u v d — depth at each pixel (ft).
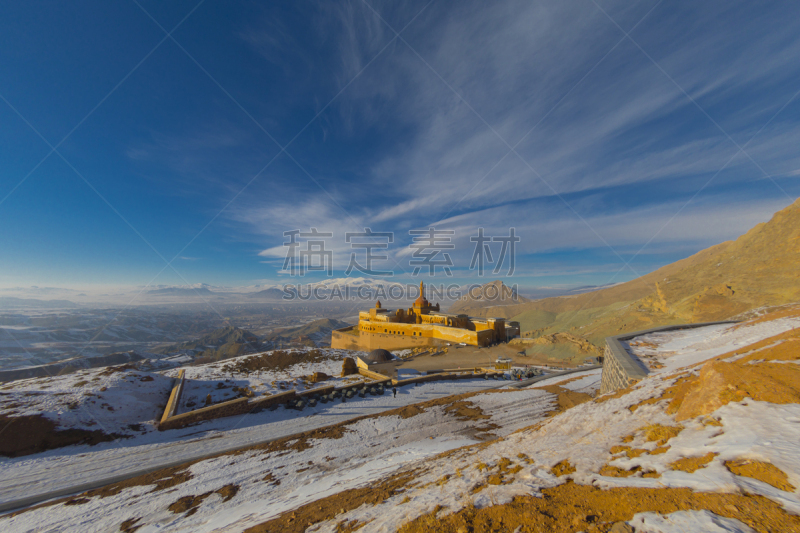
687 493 11.84
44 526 37.81
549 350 181.47
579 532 11.41
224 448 61.77
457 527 14.33
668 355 61.93
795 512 8.90
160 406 88.53
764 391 16.92
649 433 19.25
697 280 289.74
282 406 90.02
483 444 36.22
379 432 63.72
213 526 33.27
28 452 59.72
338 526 20.34
